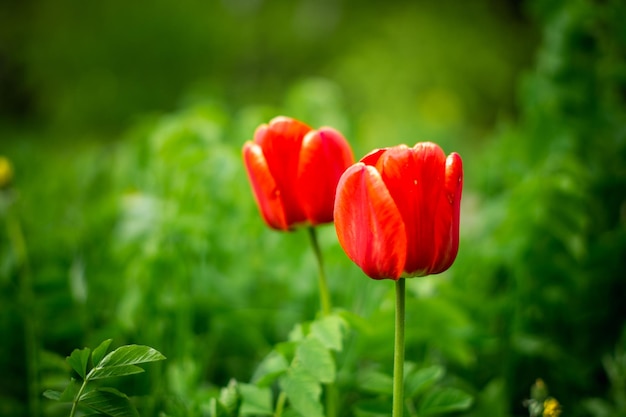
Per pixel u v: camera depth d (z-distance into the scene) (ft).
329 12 11.94
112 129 9.24
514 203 2.99
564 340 3.11
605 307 3.11
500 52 11.55
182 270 2.87
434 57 11.01
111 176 4.05
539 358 3.00
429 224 2.18
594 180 3.32
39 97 10.06
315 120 3.79
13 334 2.98
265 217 2.48
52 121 9.44
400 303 2.24
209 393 2.54
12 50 10.32
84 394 2.20
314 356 2.32
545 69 3.66
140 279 2.83
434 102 10.02
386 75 10.49
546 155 3.46
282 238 3.20
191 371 2.66
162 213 3.00
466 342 2.83
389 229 2.16
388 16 11.75
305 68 11.00
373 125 8.58
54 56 9.85
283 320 3.10
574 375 2.95
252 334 3.02
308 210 2.43
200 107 3.43
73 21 10.00
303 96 3.81
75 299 2.91
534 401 2.40
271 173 2.42
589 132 3.43
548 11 3.73
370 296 2.92
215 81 9.73
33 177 4.24
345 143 2.43
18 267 3.09
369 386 2.44
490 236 3.21
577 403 2.96
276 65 10.94
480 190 3.86
